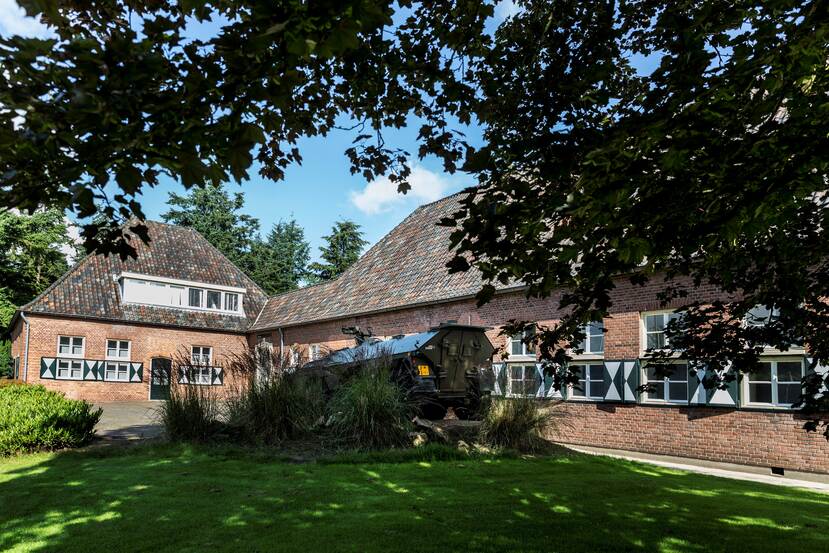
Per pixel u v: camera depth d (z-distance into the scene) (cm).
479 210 295
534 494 618
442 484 654
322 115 401
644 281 430
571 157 268
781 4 279
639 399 1207
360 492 602
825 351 428
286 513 513
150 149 187
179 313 2608
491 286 333
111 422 1277
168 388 913
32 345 2191
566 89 324
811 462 956
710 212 293
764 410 1023
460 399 1056
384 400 890
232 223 4491
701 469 1057
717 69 268
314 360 1082
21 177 190
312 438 893
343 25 171
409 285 1897
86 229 242
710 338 460
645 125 252
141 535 443
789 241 398
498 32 417
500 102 357
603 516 535
